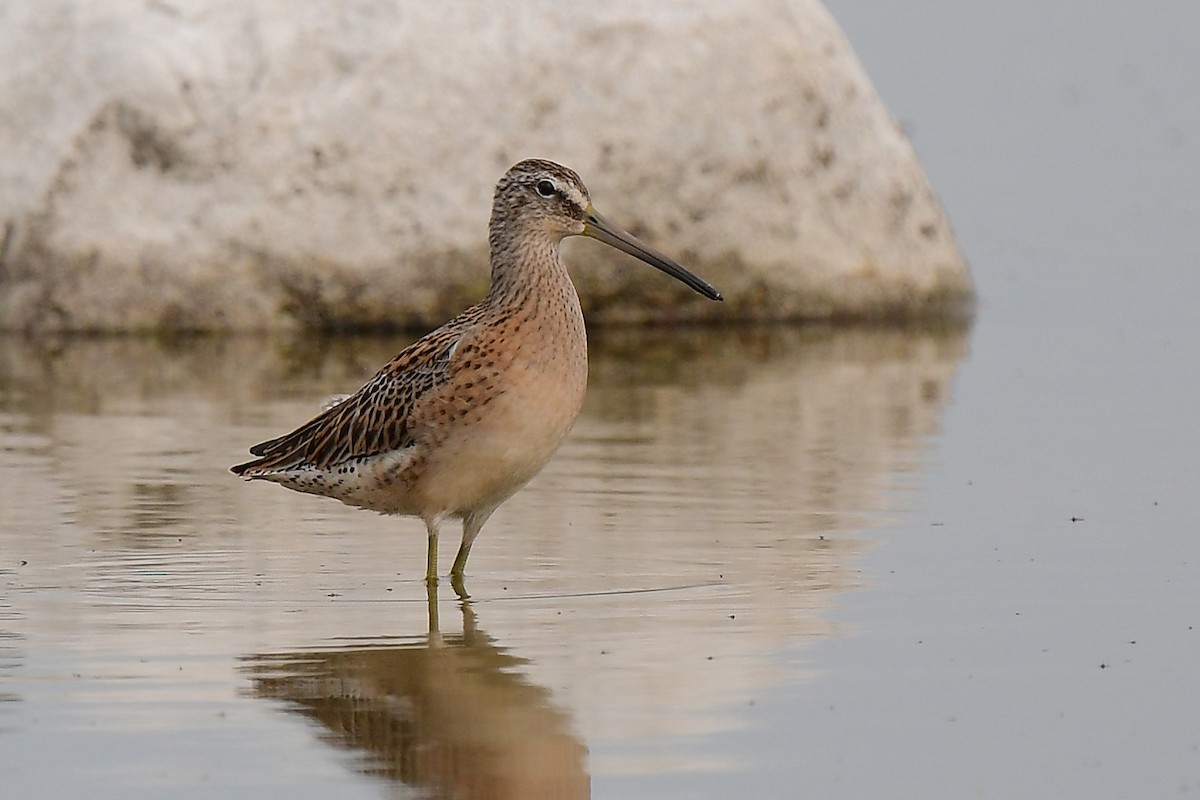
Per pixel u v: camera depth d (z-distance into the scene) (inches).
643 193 816.3
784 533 490.9
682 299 837.2
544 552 474.9
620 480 553.9
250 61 805.2
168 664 383.2
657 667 381.1
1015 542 479.2
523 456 442.6
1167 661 382.3
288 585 445.4
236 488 543.2
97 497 529.3
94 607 424.8
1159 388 698.2
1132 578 443.8
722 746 338.6
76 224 800.3
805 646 393.7
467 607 426.9
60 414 652.1
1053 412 655.8
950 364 754.8
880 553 469.7
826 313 848.3
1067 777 325.1
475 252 807.7
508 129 804.6
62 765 329.1
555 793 318.7
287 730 346.3
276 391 693.9
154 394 689.0
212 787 320.8
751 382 718.5
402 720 352.2
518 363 436.8
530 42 808.3
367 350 776.9
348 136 800.9
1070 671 376.5
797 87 836.0
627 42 812.6
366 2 813.9
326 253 802.8
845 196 848.3
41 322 805.2
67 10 814.5
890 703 359.6
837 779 324.5
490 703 360.8
